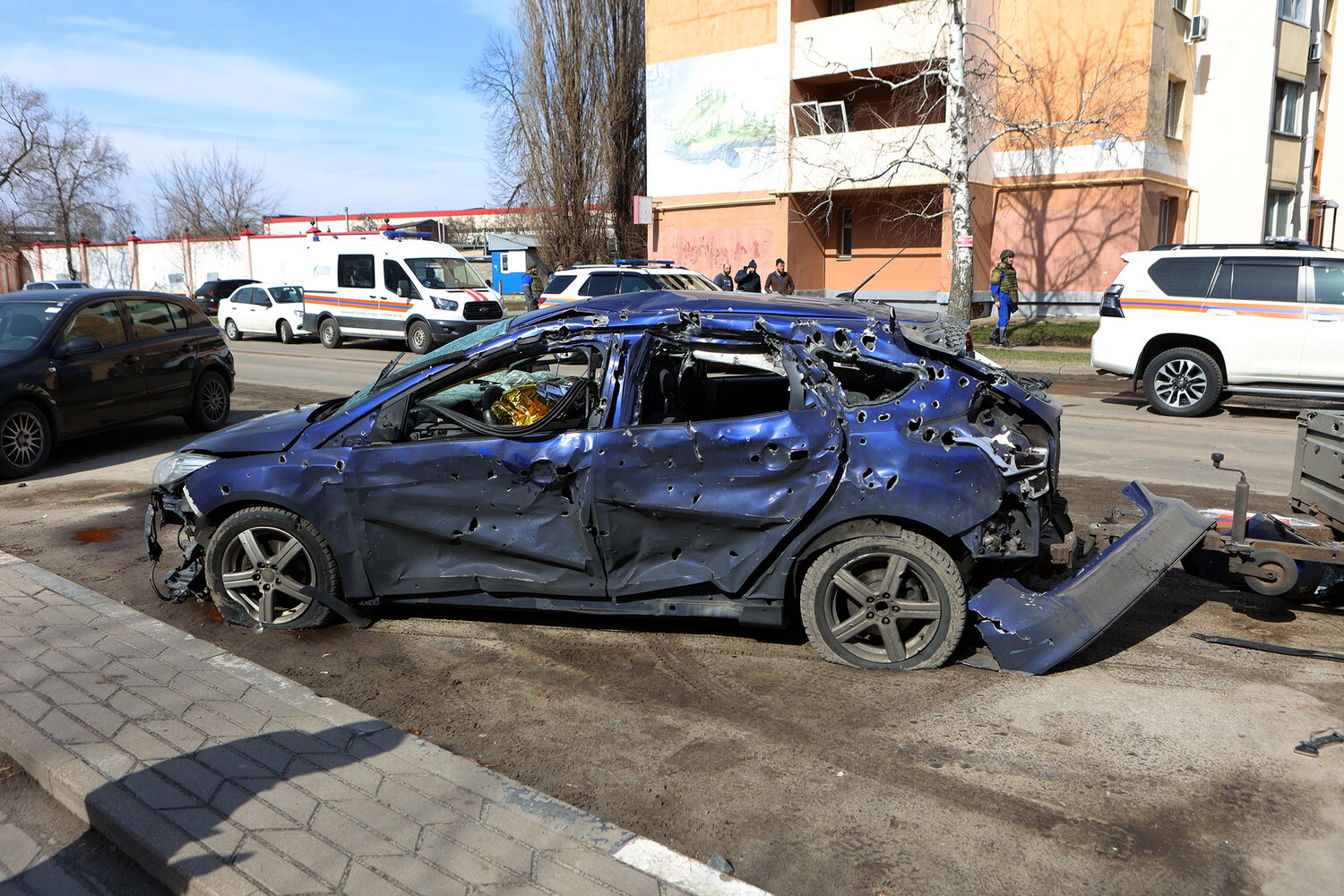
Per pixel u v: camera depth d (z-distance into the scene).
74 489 7.89
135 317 9.61
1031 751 3.38
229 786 3.09
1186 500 6.92
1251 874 2.69
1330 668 4.04
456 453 4.30
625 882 2.62
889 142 22.84
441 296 19.41
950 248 22.58
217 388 10.66
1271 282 10.64
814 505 3.95
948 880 2.68
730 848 2.84
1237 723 3.56
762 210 25.59
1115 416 11.36
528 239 35.81
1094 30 21.48
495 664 4.25
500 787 3.10
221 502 4.58
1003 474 3.81
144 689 3.84
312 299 21.62
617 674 4.12
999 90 22.50
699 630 4.59
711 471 4.05
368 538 4.48
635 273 16.92
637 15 31.41
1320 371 10.40
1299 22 24.44
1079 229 22.58
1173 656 4.18
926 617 3.97
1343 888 2.62
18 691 3.82
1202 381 11.03
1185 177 24.23
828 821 2.97
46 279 52.06
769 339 4.11
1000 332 19.02
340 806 2.97
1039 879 2.68
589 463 4.14
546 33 30.98
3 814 3.15
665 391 4.40
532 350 4.35
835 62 21.45
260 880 2.61
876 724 3.60
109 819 2.92
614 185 32.16
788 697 3.85
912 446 3.87
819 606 4.09
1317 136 29.36
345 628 4.70
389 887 2.58
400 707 3.84
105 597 5.02
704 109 26.11
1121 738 3.46
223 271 44.50
